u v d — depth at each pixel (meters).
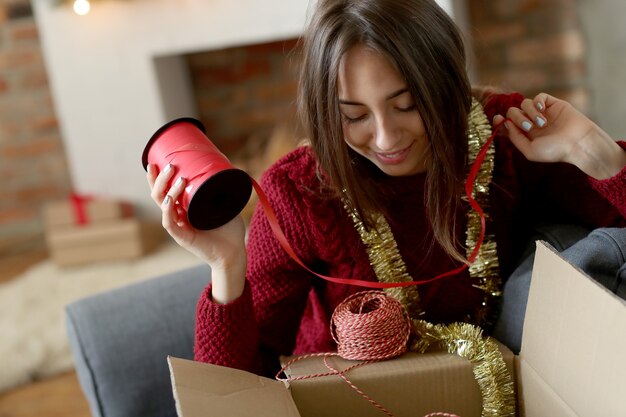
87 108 3.21
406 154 0.98
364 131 0.96
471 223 1.08
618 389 0.69
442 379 0.92
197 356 1.01
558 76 2.98
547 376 0.84
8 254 3.65
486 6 2.99
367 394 0.91
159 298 1.32
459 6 2.74
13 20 3.46
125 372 1.25
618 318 0.69
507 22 2.99
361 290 1.08
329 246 1.06
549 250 0.83
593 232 0.98
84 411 2.13
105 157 3.27
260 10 2.91
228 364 0.99
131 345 1.27
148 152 0.92
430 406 0.93
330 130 0.95
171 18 3.02
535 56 2.99
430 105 0.92
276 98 3.44
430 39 0.92
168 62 3.25
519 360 0.92
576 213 1.12
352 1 0.91
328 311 1.15
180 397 0.75
